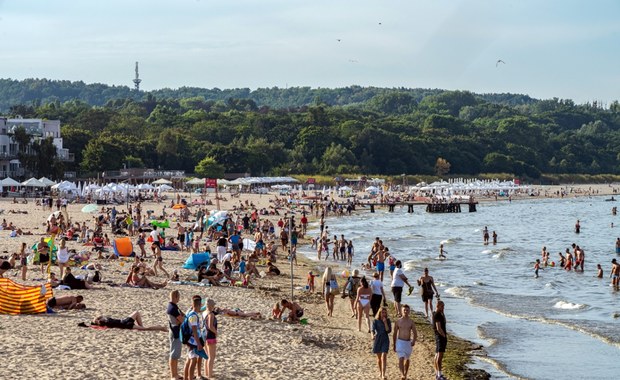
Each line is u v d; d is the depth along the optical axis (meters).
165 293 33.84
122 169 174.38
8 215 87.69
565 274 55.56
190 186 172.38
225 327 27.86
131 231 66.94
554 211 150.12
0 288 26.38
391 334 30.41
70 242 55.75
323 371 23.00
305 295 38.47
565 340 31.77
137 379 19.47
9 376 18.89
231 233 64.50
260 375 21.64
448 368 26.06
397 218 124.00
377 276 30.03
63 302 28.05
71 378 19.05
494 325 34.75
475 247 76.69
